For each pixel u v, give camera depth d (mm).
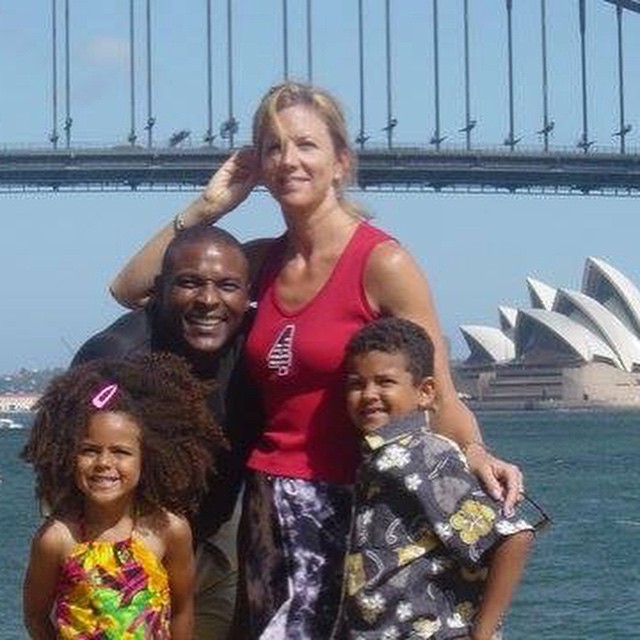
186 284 5688
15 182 76688
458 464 5297
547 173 79625
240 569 5734
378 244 5570
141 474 5375
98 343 5863
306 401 5590
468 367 137125
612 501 51594
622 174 80188
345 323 5562
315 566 5582
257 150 5906
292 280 5656
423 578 5262
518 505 5348
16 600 26250
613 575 30000
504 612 5418
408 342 5395
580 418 132250
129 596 5305
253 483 5684
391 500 5305
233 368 5754
